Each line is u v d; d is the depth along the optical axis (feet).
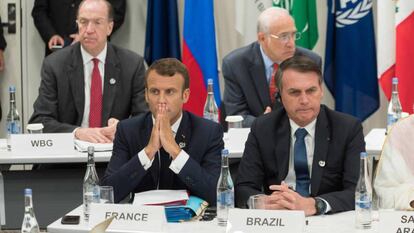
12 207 30.07
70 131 31.17
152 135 22.30
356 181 21.81
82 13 31.96
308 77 21.65
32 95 45.11
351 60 40.73
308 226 19.13
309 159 22.47
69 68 32.40
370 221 18.95
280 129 22.88
